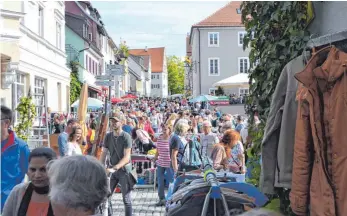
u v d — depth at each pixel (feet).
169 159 33.71
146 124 59.67
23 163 16.17
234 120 62.08
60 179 8.23
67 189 8.11
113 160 26.27
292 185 10.31
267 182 11.25
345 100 9.40
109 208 26.66
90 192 8.15
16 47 38.29
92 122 52.21
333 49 9.65
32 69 67.41
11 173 15.87
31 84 66.49
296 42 13.29
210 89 183.42
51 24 82.94
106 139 26.37
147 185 41.57
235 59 183.52
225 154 26.96
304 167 10.07
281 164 10.77
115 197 37.22
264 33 14.35
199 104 127.34
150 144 48.85
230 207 11.43
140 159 41.96
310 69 9.76
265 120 14.52
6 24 37.63
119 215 31.17
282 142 10.80
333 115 9.53
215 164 26.89
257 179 14.51
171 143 29.22
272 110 11.21
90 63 141.59
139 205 34.47
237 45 183.32
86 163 8.37
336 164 9.50
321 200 9.68
